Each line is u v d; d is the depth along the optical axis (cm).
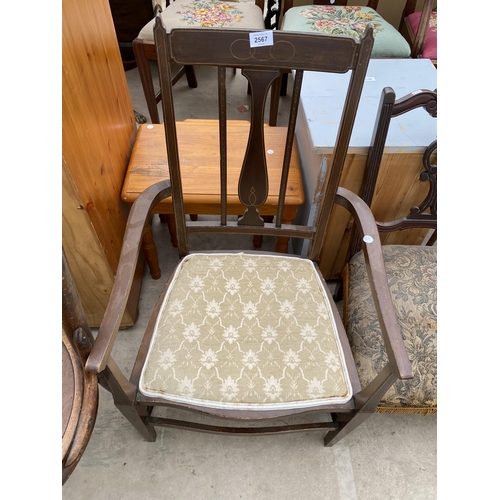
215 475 100
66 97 75
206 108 223
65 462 49
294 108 70
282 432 87
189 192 110
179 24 163
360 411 71
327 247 125
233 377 72
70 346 57
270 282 87
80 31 83
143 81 172
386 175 102
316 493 98
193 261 91
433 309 89
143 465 101
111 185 106
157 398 71
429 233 151
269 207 113
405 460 104
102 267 103
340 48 61
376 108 107
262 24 173
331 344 77
